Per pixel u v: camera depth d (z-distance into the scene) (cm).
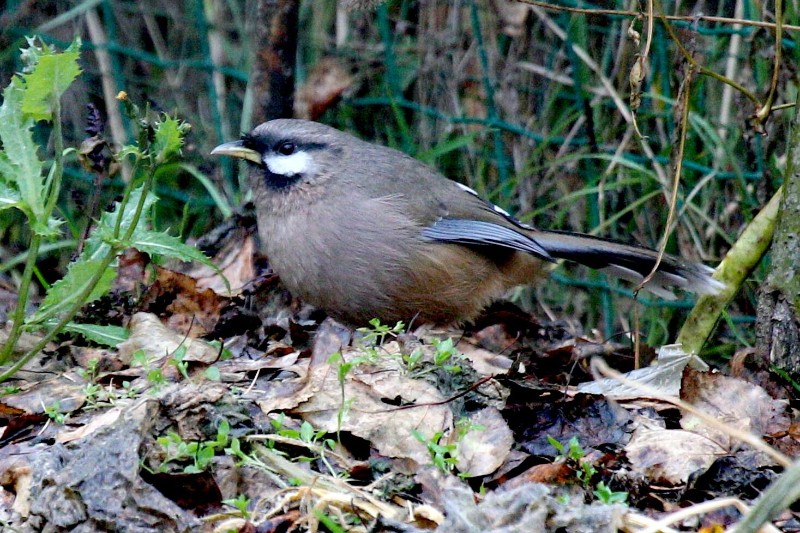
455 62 1416
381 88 1497
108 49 1404
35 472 636
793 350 895
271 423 725
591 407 795
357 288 1009
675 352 939
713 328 1024
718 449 747
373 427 732
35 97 780
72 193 1406
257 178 1034
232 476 660
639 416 809
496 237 1021
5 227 1422
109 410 746
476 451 718
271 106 1253
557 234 1110
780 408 816
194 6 1502
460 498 605
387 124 1495
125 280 1081
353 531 619
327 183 1005
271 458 679
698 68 941
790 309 891
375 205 1001
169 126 782
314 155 1008
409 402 756
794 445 767
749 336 1237
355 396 764
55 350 923
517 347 1074
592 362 950
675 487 715
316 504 624
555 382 955
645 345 1031
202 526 607
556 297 1376
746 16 1180
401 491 665
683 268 1048
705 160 1296
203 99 1514
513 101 1398
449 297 1038
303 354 918
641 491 701
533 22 1386
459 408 779
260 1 1231
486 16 1398
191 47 1517
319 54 1501
